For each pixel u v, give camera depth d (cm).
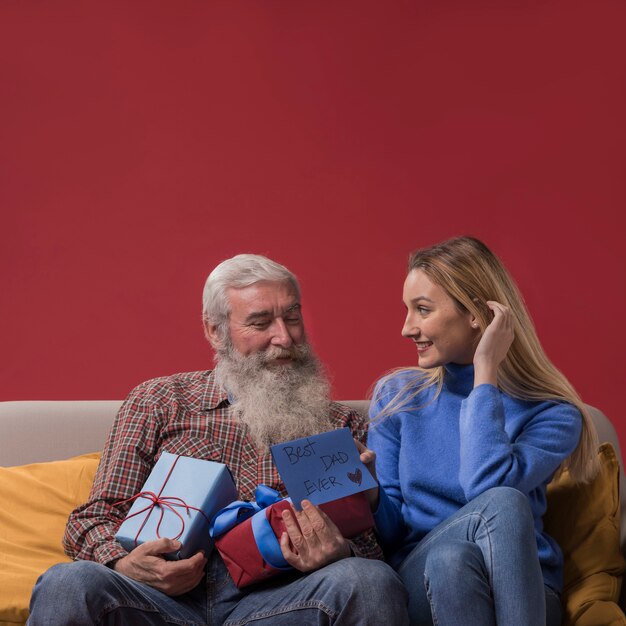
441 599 156
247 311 211
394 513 196
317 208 354
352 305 353
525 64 355
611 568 191
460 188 354
